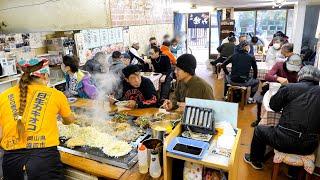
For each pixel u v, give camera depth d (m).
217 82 6.62
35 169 1.34
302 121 2.08
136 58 5.23
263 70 4.72
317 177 2.44
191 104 1.63
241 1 5.48
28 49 3.72
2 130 1.41
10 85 3.08
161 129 1.62
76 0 1.49
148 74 4.55
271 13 8.88
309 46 5.41
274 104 2.31
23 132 1.37
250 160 2.70
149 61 5.47
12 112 1.39
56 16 1.61
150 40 6.38
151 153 1.35
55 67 3.87
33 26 1.73
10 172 1.39
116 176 1.34
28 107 1.41
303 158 2.15
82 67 3.99
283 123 2.22
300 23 4.93
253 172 2.62
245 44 4.60
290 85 2.22
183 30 9.39
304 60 4.88
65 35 4.18
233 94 4.65
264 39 9.06
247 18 9.21
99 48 5.05
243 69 4.49
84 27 1.52
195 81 2.09
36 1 1.66
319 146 2.38
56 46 4.04
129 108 2.33
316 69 2.20
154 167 1.35
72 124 1.91
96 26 1.47
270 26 9.05
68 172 1.54
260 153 2.59
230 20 8.77
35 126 1.39
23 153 1.37
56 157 1.44
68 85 3.02
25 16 1.74
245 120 4.04
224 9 8.95
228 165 1.23
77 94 2.86
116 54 3.97
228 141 1.39
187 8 7.69
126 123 1.96
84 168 1.43
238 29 9.45
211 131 1.51
